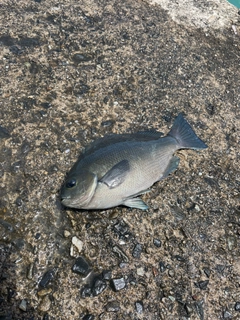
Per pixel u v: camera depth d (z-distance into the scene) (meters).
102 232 0.37
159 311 0.34
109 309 0.33
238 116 0.51
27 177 0.39
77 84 0.49
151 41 0.57
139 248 0.36
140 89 0.50
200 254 0.37
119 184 0.35
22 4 0.56
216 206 0.41
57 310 0.32
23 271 0.34
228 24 0.64
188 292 0.35
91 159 0.35
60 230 0.37
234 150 0.47
